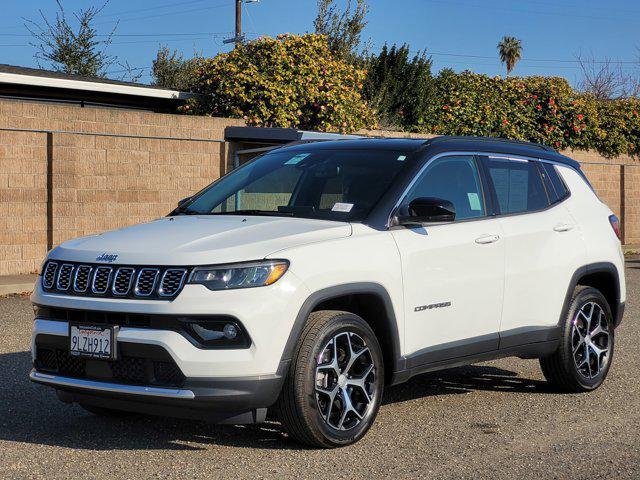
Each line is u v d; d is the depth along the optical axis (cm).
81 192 1351
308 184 583
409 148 589
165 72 2919
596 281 721
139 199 1416
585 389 671
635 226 2323
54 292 496
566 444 526
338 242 504
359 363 517
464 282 574
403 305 533
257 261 467
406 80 2203
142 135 1413
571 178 700
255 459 484
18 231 1298
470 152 614
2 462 474
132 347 463
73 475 454
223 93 1722
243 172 631
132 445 510
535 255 629
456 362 577
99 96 1816
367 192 555
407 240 540
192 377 454
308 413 483
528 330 625
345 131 1777
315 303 482
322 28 2438
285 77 1731
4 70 1652
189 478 450
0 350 793
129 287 468
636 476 466
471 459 492
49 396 629
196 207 604
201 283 457
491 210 612
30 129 1297
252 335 457
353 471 466
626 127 2291
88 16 2275
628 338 916
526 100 2192
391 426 562
